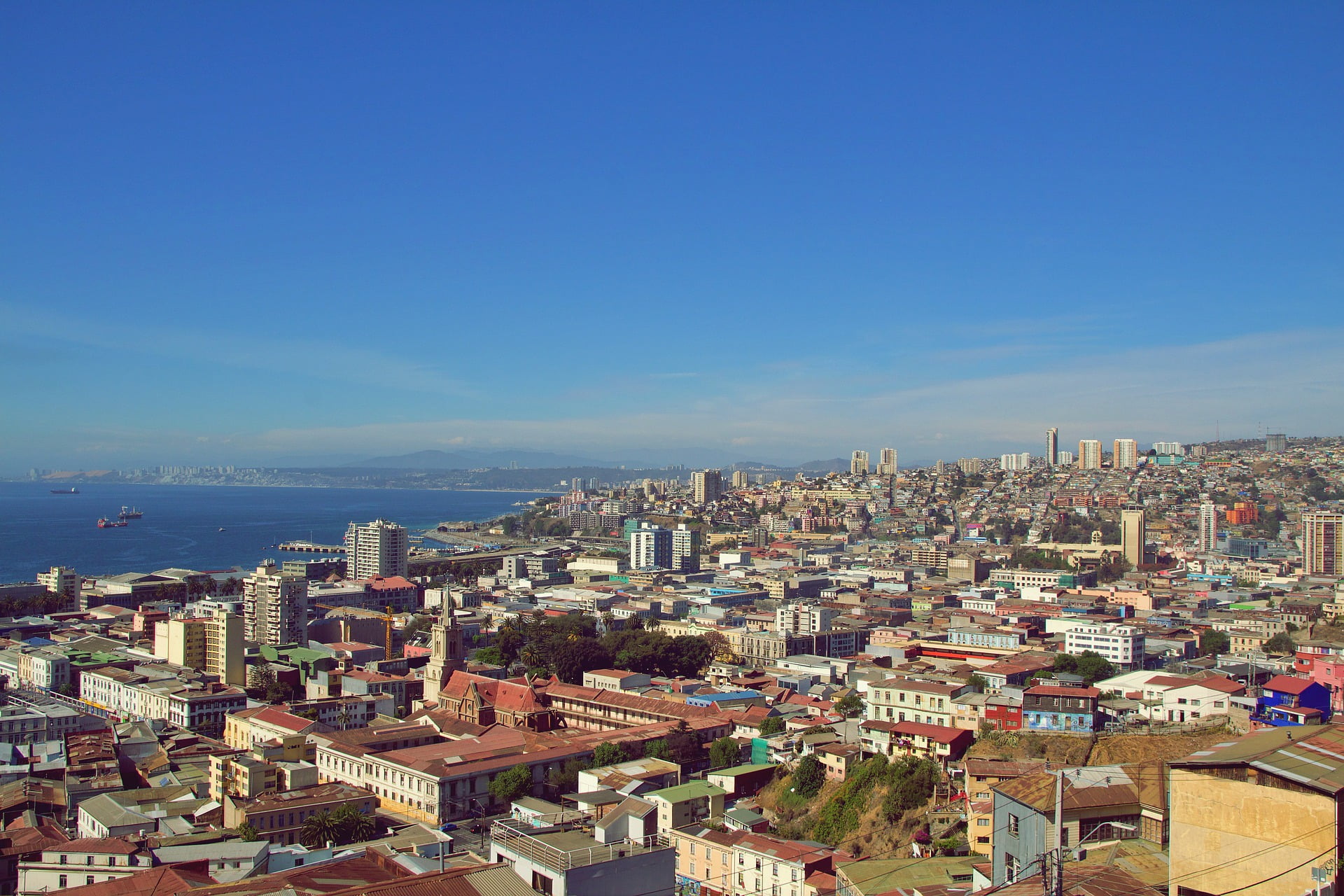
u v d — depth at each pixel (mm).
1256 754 78062
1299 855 72062
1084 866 98375
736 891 172875
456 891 97812
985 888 119812
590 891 98625
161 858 176750
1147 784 114250
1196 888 76938
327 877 107812
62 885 175500
